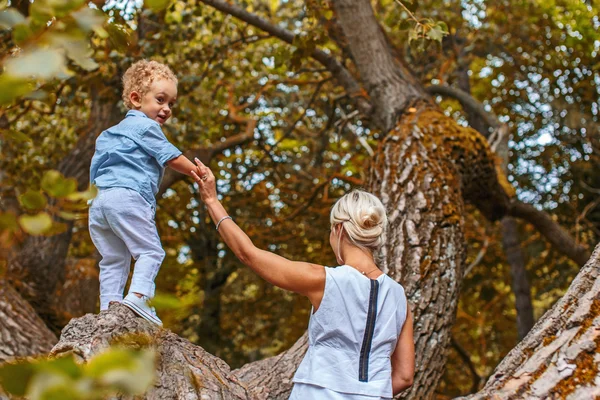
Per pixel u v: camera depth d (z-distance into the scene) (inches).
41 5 39.6
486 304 518.9
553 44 448.8
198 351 109.8
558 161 506.9
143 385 35.3
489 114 335.6
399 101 246.4
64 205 45.5
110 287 125.6
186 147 335.6
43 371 34.1
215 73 335.9
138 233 122.8
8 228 44.1
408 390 149.9
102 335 94.0
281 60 244.1
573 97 488.1
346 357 95.0
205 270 526.9
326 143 464.8
